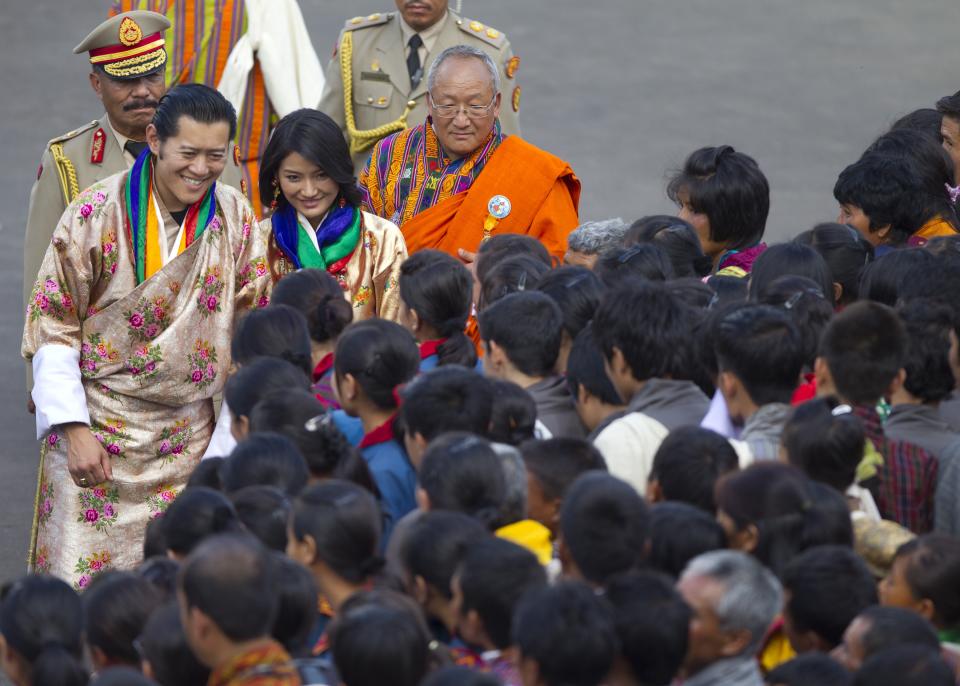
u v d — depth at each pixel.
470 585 10.56
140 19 19.81
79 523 17.67
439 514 11.30
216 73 27.47
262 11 27.72
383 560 11.64
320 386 16.16
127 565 17.84
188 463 17.94
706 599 10.51
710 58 47.75
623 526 11.30
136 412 17.53
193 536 12.00
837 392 14.26
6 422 26.20
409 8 25.45
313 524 11.51
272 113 28.17
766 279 16.61
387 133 25.91
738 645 10.59
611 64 47.03
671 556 11.51
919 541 11.91
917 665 9.76
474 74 20.59
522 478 12.34
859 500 13.43
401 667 9.98
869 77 46.44
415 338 16.27
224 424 17.73
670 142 40.97
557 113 42.88
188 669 10.88
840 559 11.37
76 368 17.31
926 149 20.61
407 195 21.45
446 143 21.00
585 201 36.72
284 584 10.93
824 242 18.06
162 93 20.16
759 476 11.82
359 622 10.06
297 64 28.19
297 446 13.24
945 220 20.64
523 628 9.76
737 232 19.27
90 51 19.81
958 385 15.75
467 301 16.20
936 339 14.71
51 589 11.38
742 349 13.85
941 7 53.16
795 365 13.95
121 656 11.43
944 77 46.66
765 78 46.19
